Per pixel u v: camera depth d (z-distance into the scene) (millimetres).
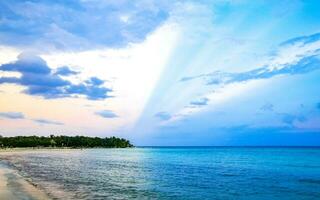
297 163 89375
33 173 55500
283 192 36875
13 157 115125
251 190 38375
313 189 39125
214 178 51156
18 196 28312
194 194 35281
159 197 33000
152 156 142750
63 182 42781
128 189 37844
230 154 172625
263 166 78188
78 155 142750
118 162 93438
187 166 78438
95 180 46062
